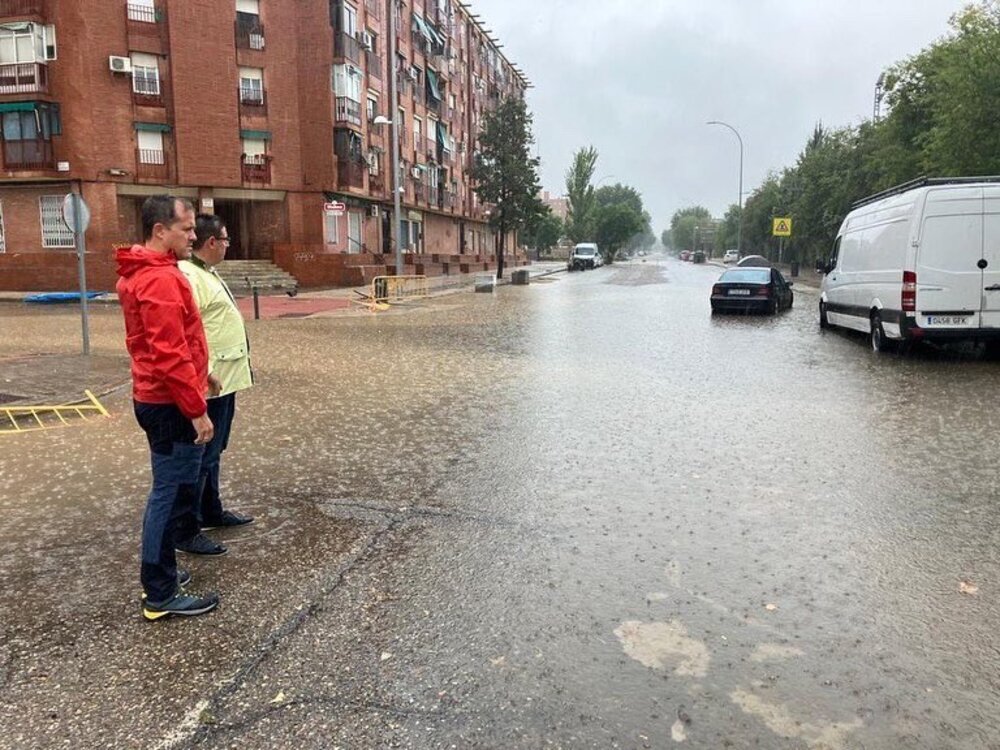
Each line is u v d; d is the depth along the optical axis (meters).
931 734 2.78
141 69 31.34
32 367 11.05
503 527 4.80
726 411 8.22
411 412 8.27
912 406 8.39
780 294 21.59
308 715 2.89
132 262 3.51
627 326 17.66
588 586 3.96
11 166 30.41
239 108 33.28
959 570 4.14
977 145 18.55
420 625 3.56
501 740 2.74
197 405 3.49
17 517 5.04
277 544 4.55
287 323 18.84
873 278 12.91
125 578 4.11
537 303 25.56
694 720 2.86
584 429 7.42
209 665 3.24
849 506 5.16
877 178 31.70
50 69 30.17
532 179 42.75
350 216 38.69
